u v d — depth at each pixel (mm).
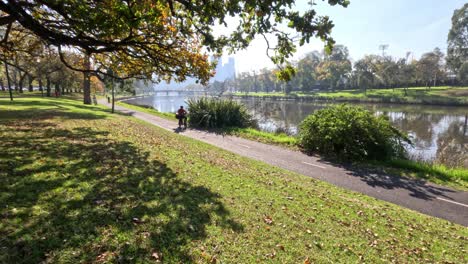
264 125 25906
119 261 3238
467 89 68375
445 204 7598
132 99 94812
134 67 10711
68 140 9383
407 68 75438
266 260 3781
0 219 3723
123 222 4098
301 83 101938
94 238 3594
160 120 24422
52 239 3441
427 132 26406
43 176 5508
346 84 99875
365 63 82438
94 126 13891
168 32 8023
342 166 11328
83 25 5746
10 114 15539
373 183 9281
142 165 7395
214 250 3791
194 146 12617
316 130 13547
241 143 15492
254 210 5426
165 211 4676
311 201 6582
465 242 5289
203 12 5090
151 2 5730
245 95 112062
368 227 5461
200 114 21953
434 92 70062
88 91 36250
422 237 5312
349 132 12203
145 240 3725
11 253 3094
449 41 78625
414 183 9344
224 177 7551
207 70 9680
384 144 12227
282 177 8812
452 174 10297
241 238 4246
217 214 4922
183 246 3742
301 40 4523
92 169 6363
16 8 5426
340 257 4168
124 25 6051
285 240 4410
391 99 64062
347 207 6508
